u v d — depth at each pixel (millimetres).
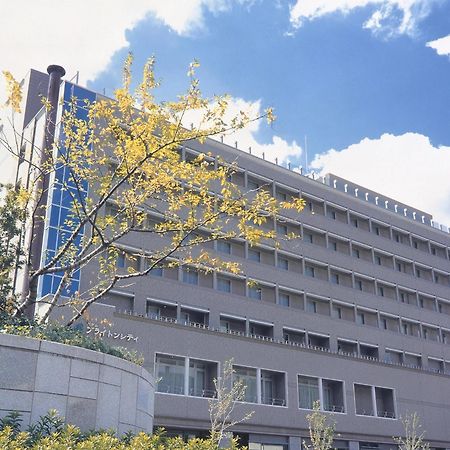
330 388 52812
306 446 45406
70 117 15766
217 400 41375
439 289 67062
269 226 53562
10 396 9758
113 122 15000
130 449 8328
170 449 9086
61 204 37656
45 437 8680
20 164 42656
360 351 57219
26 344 10133
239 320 48312
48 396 10172
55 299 14133
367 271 60250
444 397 60688
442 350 63688
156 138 14164
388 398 56344
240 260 49938
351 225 61188
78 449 7852
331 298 55750
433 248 70562
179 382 42469
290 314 51688
